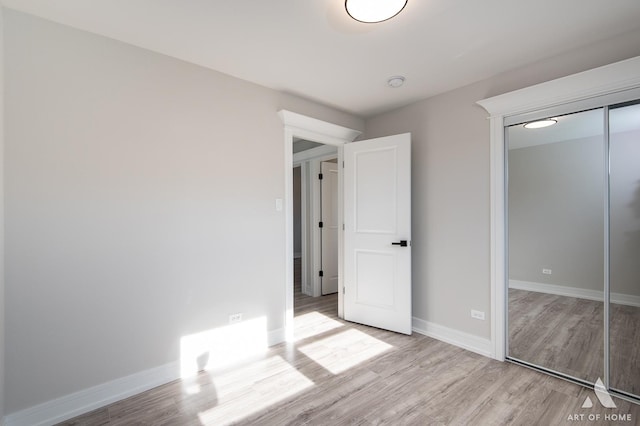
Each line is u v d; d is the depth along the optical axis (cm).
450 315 279
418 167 307
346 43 202
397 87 273
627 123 194
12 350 162
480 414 177
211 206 236
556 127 223
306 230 465
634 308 198
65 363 177
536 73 229
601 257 209
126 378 197
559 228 224
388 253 305
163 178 213
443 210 285
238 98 252
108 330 191
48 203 173
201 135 231
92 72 187
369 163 318
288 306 284
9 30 163
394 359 246
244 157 255
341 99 301
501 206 244
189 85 226
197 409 183
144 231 205
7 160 161
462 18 176
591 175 211
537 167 233
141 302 204
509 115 241
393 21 178
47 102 173
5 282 160
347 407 184
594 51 204
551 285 229
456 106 276
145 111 206
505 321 245
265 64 230
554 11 169
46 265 172
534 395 196
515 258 244
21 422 163
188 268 224
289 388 205
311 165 454
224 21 178
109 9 166
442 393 198
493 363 239
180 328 220
